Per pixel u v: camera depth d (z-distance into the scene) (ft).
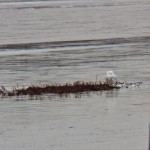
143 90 336.08
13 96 318.45
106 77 347.56
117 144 220.84
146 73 397.39
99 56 489.67
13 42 595.88
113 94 324.19
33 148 216.33
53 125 254.06
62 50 533.55
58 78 377.50
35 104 297.53
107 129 245.45
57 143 223.92
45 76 387.75
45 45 571.28
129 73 397.60
